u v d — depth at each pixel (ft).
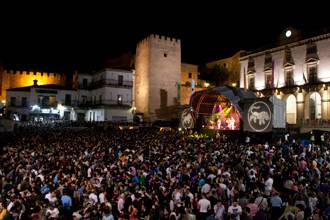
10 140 98.37
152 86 205.26
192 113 138.62
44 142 91.04
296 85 146.72
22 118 211.61
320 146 90.07
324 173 50.67
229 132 117.39
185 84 220.84
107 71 204.03
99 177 46.29
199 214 36.45
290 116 152.87
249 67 176.04
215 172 50.01
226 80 216.54
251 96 124.67
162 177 46.16
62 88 219.61
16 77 240.32
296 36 151.12
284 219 33.32
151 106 204.33
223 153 69.10
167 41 212.64
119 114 202.59
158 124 165.78
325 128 122.11
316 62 139.33
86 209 33.37
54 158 61.87
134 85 227.61
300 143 92.53
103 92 202.80
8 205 35.04
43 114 213.05
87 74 225.97
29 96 215.10
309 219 33.65
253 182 44.19
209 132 124.98
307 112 142.61
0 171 52.70
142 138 103.71
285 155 67.87
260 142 105.19
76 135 115.34
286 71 154.61
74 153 68.59
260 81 168.66
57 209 34.91
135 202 34.94
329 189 42.65
